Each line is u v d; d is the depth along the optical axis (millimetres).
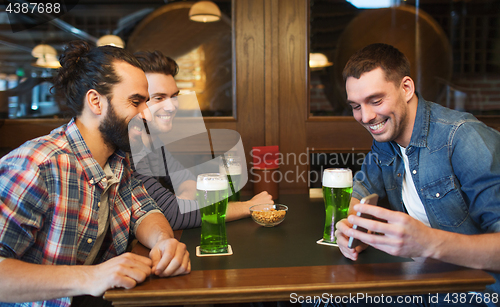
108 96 928
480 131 967
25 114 1968
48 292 729
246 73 1954
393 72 994
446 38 1970
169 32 1964
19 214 795
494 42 1954
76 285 716
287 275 751
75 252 888
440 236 726
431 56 1981
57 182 856
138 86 964
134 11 1949
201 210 918
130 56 979
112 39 1956
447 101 1999
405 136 1098
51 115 1972
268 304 1345
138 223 1038
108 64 923
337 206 981
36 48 1938
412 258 851
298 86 1963
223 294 687
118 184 1024
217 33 1963
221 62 1975
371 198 817
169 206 1151
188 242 1015
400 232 711
